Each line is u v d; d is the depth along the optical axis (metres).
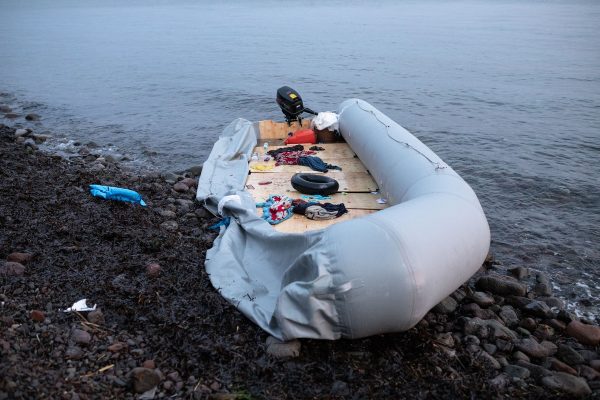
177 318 4.36
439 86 17.86
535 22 41.66
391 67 21.67
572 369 4.24
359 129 7.83
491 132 12.39
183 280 5.02
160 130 12.92
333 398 3.56
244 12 59.50
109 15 58.53
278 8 65.81
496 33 33.91
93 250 5.51
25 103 15.96
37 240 5.59
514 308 5.35
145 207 6.98
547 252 6.80
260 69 21.47
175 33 37.03
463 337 4.62
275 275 5.04
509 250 6.88
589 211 8.06
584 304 5.61
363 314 3.86
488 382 3.91
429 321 4.80
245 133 8.91
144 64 23.20
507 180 9.33
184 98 16.38
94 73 21.12
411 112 14.53
